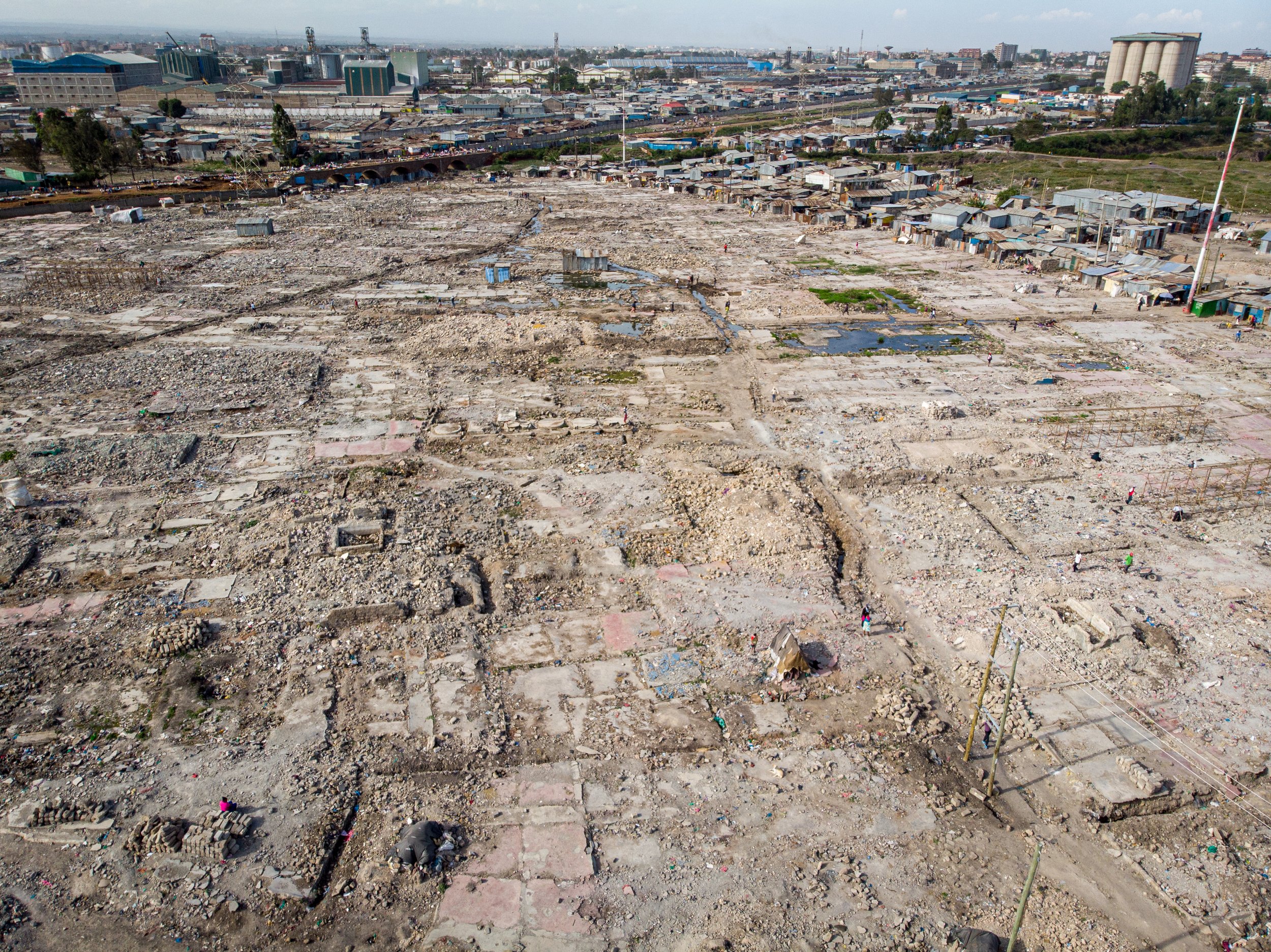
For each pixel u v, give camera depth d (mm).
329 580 42312
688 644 38875
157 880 27141
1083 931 26172
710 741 33531
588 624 40219
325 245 122688
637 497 52438
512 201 164750
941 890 27578
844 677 37125
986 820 30281
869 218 142125
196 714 33906
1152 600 42531
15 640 37938
